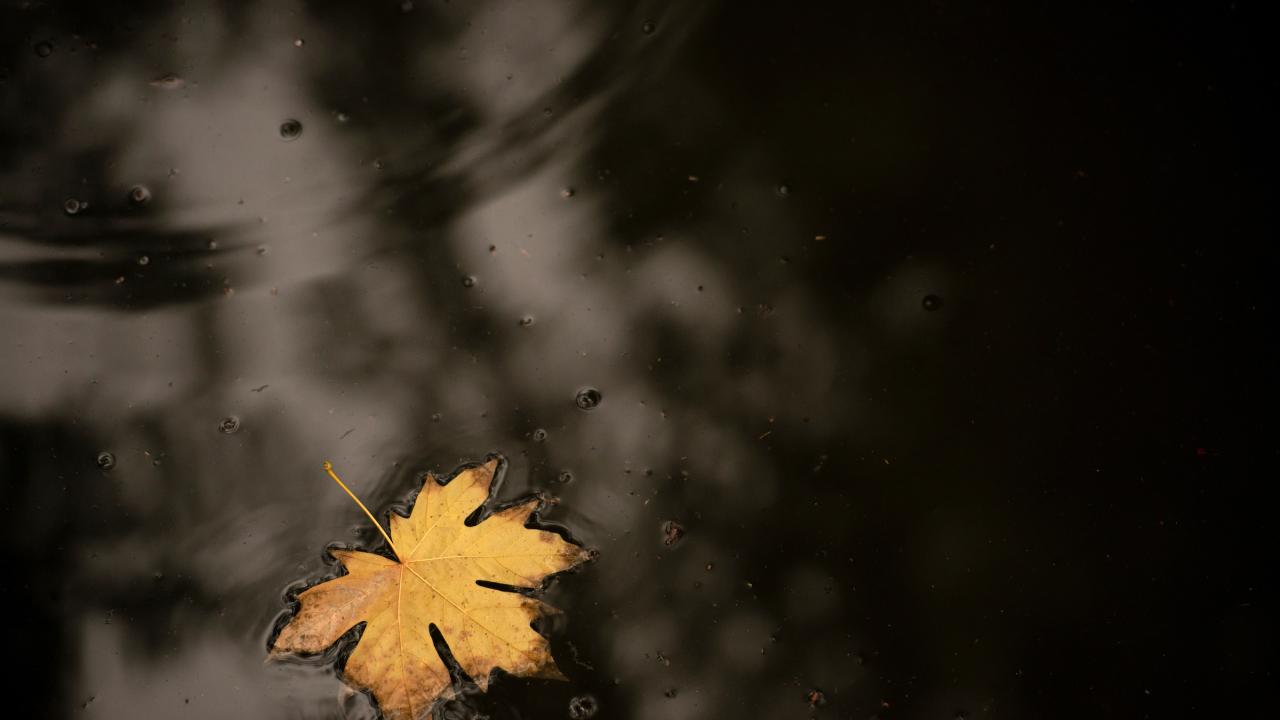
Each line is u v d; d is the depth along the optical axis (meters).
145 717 0.54
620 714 0.54
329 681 0.54
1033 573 0.58
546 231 0.66
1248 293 0.64
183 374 0.62
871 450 0.60
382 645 0.53
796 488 0.59
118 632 0.56
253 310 0.64
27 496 0.58
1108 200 0.67
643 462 0.59
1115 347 0.62
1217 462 0.60
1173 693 0.55
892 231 0.66
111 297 0.64
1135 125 0.69
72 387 0.61
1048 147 0.69
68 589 0.56
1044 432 0.60
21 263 0.65
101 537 0.58
